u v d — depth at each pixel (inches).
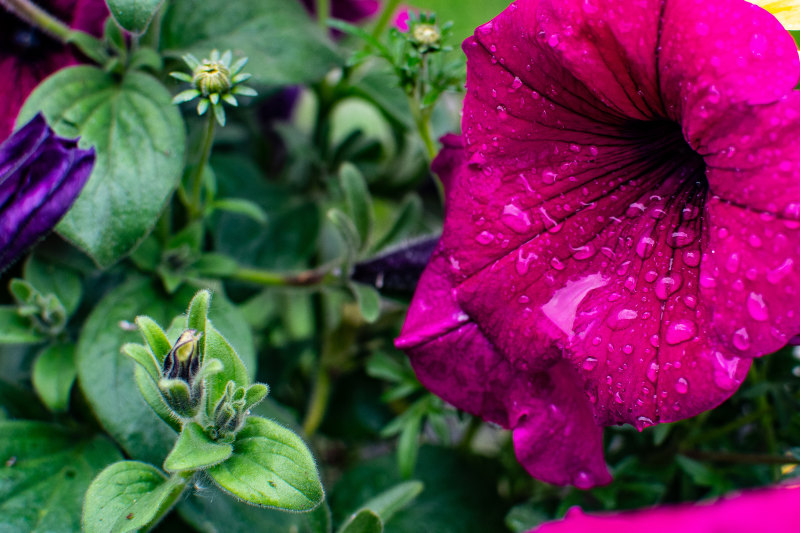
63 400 15.4
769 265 13.0
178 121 15.1
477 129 14.4
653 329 13.9
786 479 15.7
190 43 16.3
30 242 13.9
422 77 15.9
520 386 14.8
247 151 19.2
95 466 15.6
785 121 12.9
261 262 18.0
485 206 14.5
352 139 18.5
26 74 16.2
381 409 18.3
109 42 15.6
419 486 15.5
